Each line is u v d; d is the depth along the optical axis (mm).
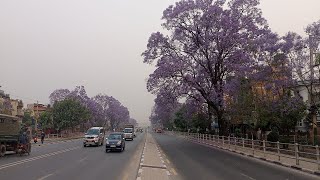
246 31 44969
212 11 45094
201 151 37844
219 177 17172
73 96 103250
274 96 36094
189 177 17078
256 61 39094
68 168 20438
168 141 65062
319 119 39594
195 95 51469
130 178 16344
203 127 69625
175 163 24422
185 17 47125
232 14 45281
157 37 48562
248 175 18031
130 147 44969
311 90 33250
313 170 19188
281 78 35156
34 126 75812
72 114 83562
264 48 36438
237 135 51312
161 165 21719
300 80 34781
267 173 18938
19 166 21312
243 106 38812
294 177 17438
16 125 31047
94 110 119875
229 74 45500
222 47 45594
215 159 27922
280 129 37531
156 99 51031
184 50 48594
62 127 83438
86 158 27891
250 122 40000
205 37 46281
